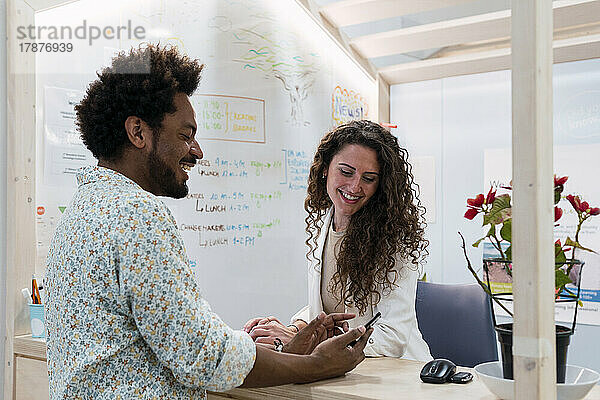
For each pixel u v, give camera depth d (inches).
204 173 80.8
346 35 72.6
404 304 51.5
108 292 35.0
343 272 52.4
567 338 37.8
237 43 81.3
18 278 66.3
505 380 36.4
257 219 82.8
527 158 34.5
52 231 69.6
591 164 52.9
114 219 35.2
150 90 39.7
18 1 66.9
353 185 51.8
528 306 34.6
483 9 61.7
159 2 77.0
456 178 61.6
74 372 35.5
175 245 36.1
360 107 70.5
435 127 63.6
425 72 65.2
